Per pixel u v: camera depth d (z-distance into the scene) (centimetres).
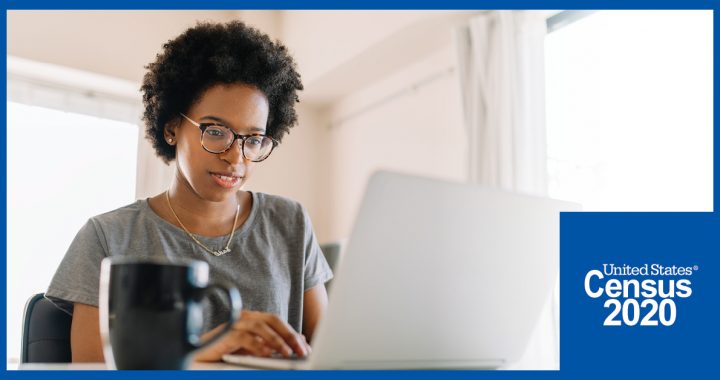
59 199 332
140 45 343
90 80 337
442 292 66
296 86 136
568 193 250
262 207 127
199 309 58
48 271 324
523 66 258
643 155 226
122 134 353
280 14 388
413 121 329
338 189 385
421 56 324
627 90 234
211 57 115
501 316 73
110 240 109
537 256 75
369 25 312
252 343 73
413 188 62
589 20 253
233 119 112
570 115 255
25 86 331
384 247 61
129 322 55
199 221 118
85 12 330
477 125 267
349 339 61
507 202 70
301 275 125
